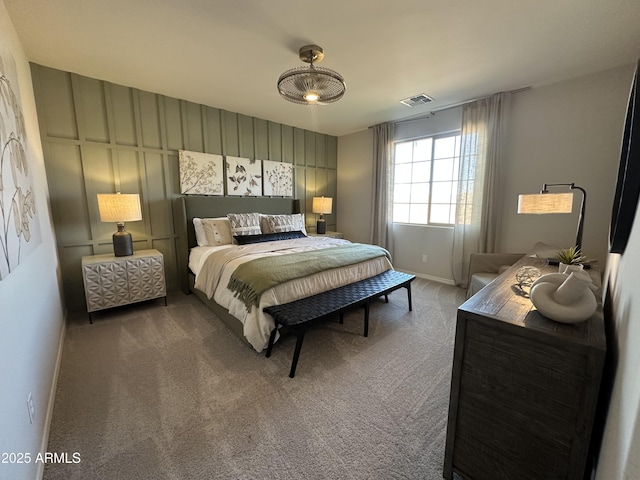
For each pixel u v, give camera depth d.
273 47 2.27
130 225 3.25
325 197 5.18
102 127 2.96
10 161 1.26
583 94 2.80
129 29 2.02
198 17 1.89
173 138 3.46
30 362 1.30
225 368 1.99
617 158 2.69
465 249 3.69
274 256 2.70
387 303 3.28
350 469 1.26
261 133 4.30
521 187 3.25
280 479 1.21
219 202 3.85
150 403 1.64
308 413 1.58
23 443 1.08
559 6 1.78
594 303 0.97
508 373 1.01
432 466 1.27
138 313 2.94
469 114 3.51
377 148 4.61
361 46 2.25
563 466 0.93
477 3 1.76
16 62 1.87
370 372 1.96
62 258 2.84
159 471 1.24
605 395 0.96
